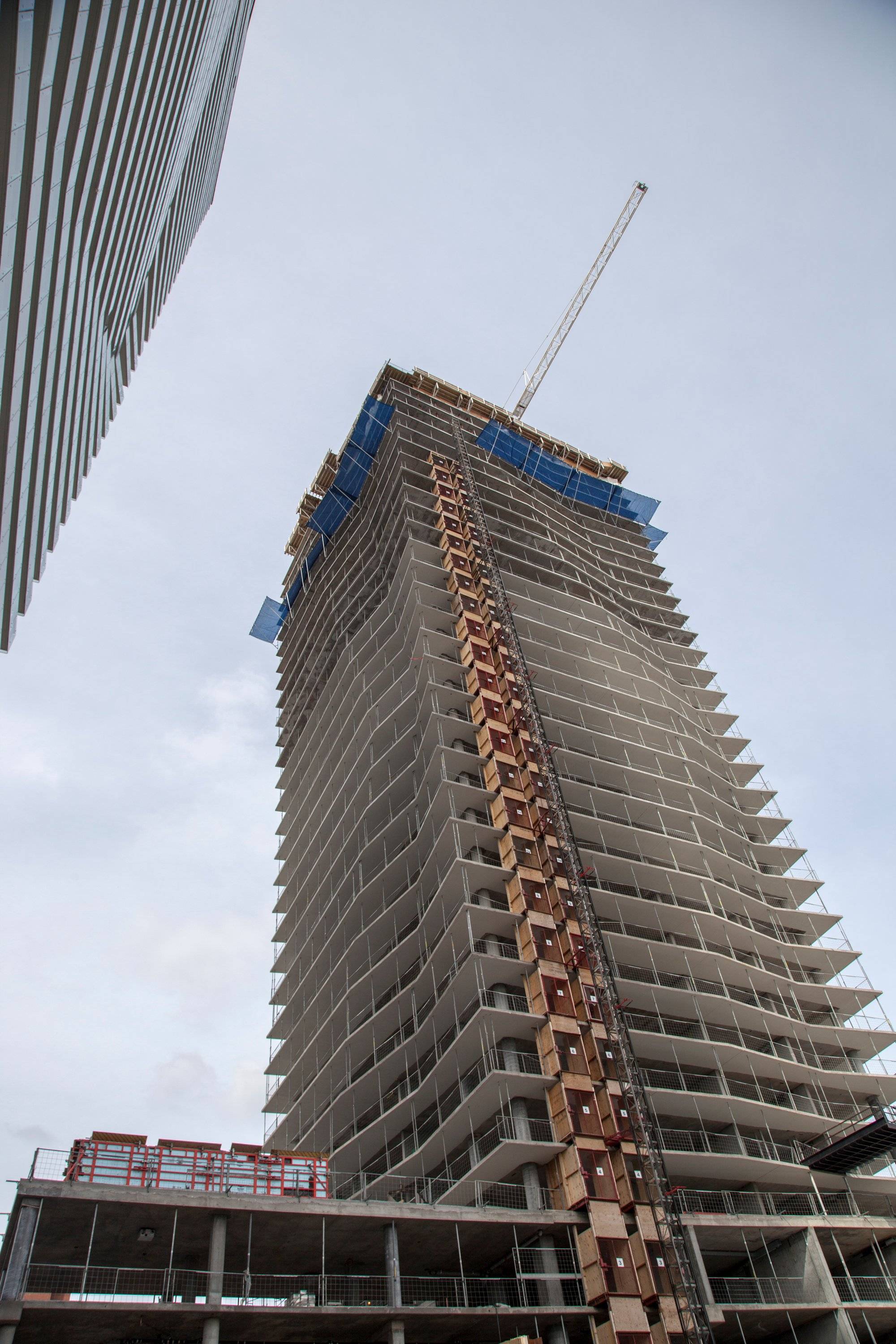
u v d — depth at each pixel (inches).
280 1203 1374.3
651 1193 1705.2
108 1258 1444.4
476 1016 1834.4
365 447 3885.3
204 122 2962.6
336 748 3213.6
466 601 2994.6
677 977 2379.4
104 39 1174.3
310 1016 2817.4
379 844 2588.6
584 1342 1620.3
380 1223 1449.3
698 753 3240.7
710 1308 1587.1
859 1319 1820.9
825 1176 2102.6
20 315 1171.3
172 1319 1229.7
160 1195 1306.6
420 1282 1700.3
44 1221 1306.6
